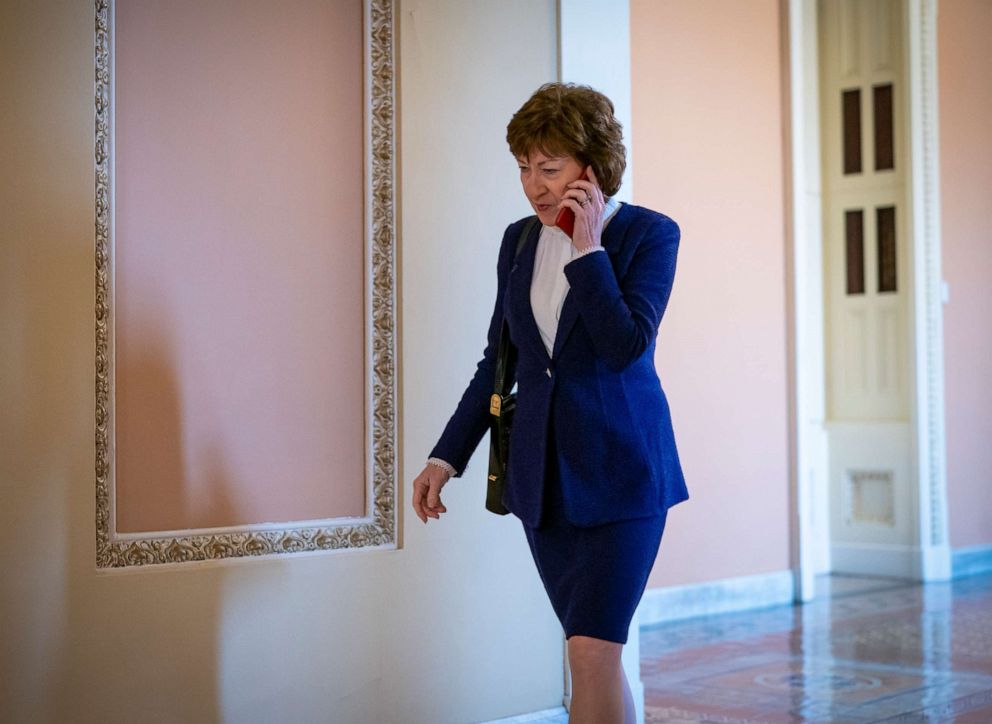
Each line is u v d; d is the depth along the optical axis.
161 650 2.81
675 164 5.74
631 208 2.22
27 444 2.65
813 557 7.36
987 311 7.69
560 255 2.20
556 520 2.16
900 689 4.14
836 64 7.44
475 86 3.41
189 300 2.92
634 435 2.14
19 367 2.64
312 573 3.05
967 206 7.57
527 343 2.21
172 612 2.83
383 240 3.23
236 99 3.00
